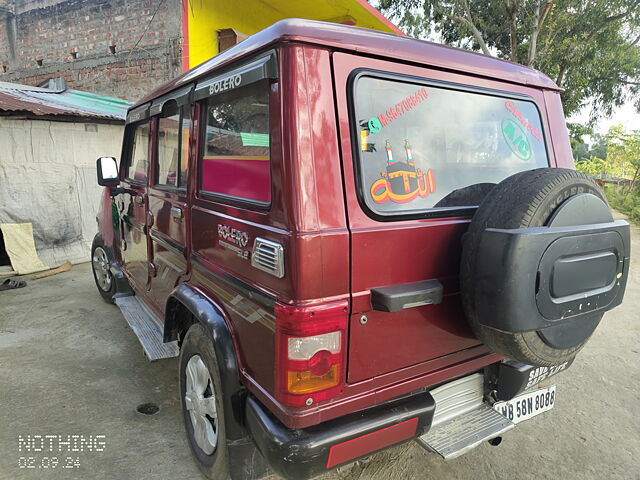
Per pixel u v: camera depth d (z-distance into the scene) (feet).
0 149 20.18
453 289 6.54
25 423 9.66
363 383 5.91
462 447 6.66
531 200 5.83
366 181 5.82
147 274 11.77
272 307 5.60
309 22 5.54
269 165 5.83
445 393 7.19
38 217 21.54
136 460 8.59
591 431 9.89
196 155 8.05
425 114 6.54
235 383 6.72
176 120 9.18
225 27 27.14
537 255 5.68
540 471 8.64
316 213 5.35
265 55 5.74
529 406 8.07
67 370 11.98
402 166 6.21
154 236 10.68
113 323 15.17
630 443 9.52
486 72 7.23
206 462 7.79
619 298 6.91
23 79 33.06
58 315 15.85
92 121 22.68
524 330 5.78
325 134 5.47
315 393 5.48
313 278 5.30
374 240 5.71
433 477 8.40
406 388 6.34
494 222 5.96
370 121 5.93
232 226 6.66
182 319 9.11
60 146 21.98
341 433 5.71
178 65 25.52
